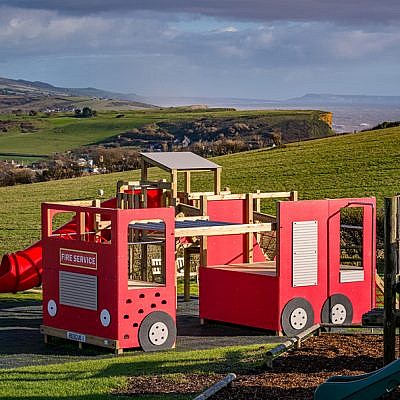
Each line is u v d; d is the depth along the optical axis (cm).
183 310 2150
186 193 2383
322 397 984
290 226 1802
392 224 1161
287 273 1803
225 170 5994
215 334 1816
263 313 1828
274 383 1120
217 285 1928
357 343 1387
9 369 1371
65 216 4862
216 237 2117
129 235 2192
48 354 1600
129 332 1602
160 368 1273
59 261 1697
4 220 4809
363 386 969
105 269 1603
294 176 5384
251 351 1415
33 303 2295
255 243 2205
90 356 1571
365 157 5694
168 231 1639
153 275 2580
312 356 1288
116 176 6719
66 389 1154
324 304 1853
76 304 1666
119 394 1112
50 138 11475
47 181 6938
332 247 1862
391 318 1171
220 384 1077
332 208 1859
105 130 11750
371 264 1923
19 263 2312
